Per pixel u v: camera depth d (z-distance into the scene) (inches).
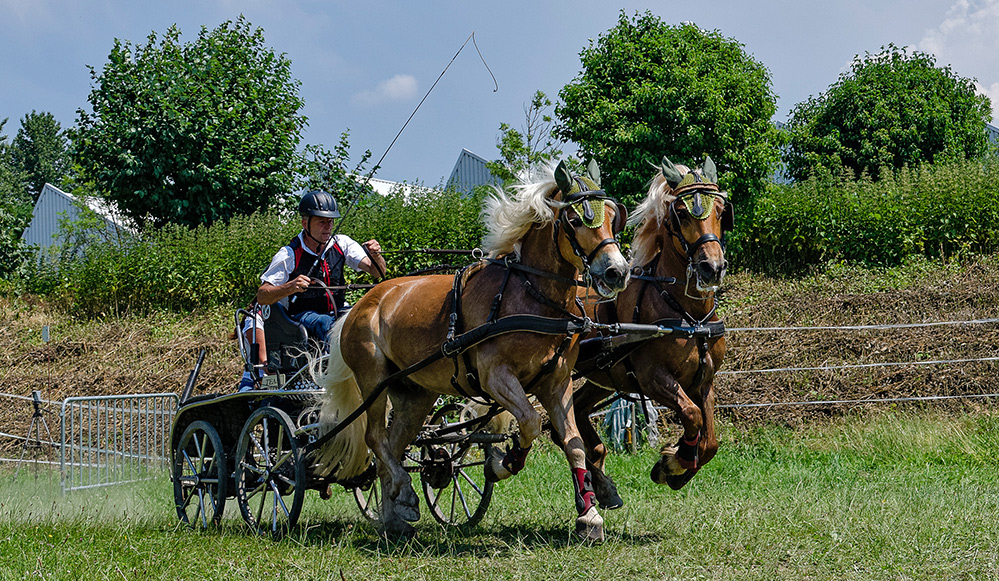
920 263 544.7
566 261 181.8
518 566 171.6
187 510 261.9
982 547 176.4
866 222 562.9
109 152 676.1
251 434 223.6
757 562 171.6
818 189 593.6
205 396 241.6
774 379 394.9
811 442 341.7
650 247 208.2
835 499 229.6
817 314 468.1
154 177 679.1
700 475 290.7
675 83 579.2
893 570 161.6
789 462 305.0
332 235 247.8
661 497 257.0
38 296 640.4
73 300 613.9
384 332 209.9
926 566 163.6
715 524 203.0
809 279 546.0
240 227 621.3
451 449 247.9
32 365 492.1
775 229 576.7
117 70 701.9
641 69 594.9
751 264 586.6
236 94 720.3
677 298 199.3
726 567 168.6
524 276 185.0
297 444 211.5
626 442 348.8
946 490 243.8
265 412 216.1
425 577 166.2
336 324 223.5
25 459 354.3
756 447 338.6
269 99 724.0
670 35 624.1
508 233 186.4
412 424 215.2
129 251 614.5
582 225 173.2
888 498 230.5
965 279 499.5
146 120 666.2
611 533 201.8
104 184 699.4
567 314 182.5
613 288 170.6
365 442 216.8
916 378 385.1
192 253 596.1
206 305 589.3
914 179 611.2
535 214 182.4
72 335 544.7
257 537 203.2
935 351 407.2
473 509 252.5
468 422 219.5
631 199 570.6
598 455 225.1
